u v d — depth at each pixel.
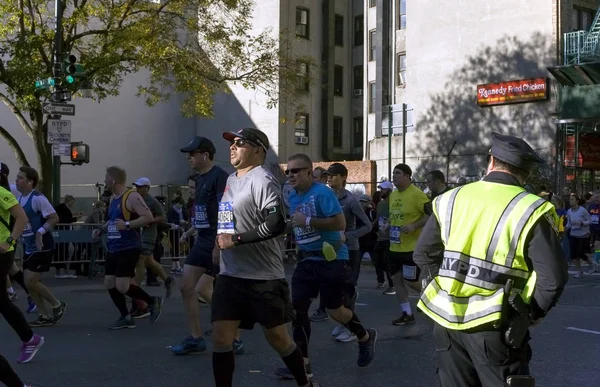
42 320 9.10
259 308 5.01
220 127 37.22
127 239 8.80
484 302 3.52
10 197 6.41
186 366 6.95
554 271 3.39
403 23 34.75
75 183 32.38
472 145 30.39
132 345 7.93
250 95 36.38
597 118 25.41
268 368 6.90
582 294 13.42
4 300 6.80
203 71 19.92
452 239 3.68
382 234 13.24
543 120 28.16
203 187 7.27
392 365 7.09
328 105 38.16
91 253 15.62
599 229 17.78
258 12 36.53
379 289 13.90
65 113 15.74
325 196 6.45
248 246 5.02
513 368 3.54
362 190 27.80
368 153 35.69
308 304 6.46
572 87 26.00
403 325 9.34
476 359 3.56
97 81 19.28
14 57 18.14
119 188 8.84
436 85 31.62
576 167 27.20
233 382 6.37
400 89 34.59
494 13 29.78
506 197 3.59
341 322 6.80
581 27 28.81
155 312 9.29
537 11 28.48
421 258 3.85
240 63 20.69
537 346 8.01
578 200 17.67
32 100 17.44
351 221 9.02
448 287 3.64
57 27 15.78
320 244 6.48
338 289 6.56
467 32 30.64
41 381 6.37
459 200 3.72
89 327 9.08
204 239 7.32
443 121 31.34
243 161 5.18
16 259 14.41
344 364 7.13
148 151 35.22
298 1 37.00
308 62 21.86
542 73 28.27
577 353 7.64
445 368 3.70
